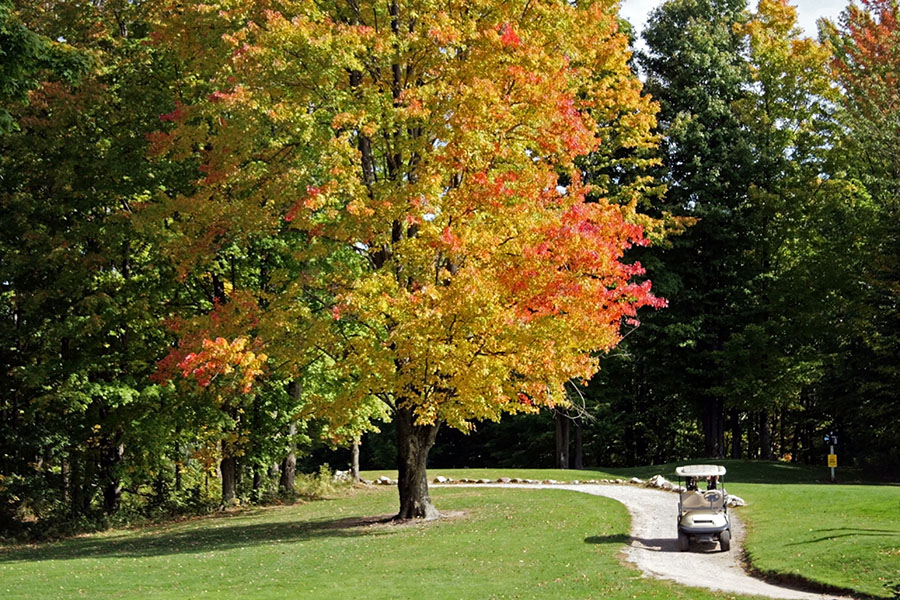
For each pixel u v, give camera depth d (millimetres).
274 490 35219
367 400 32656
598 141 22688
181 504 33812
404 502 25125
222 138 22328
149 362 30672
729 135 43844
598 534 21266
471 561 18312
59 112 28172
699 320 42844
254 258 30688
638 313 43938
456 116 21078
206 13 24359
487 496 30781
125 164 28359
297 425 35969
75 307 28703
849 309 39594
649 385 51969
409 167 22641
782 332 42344
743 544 19453
